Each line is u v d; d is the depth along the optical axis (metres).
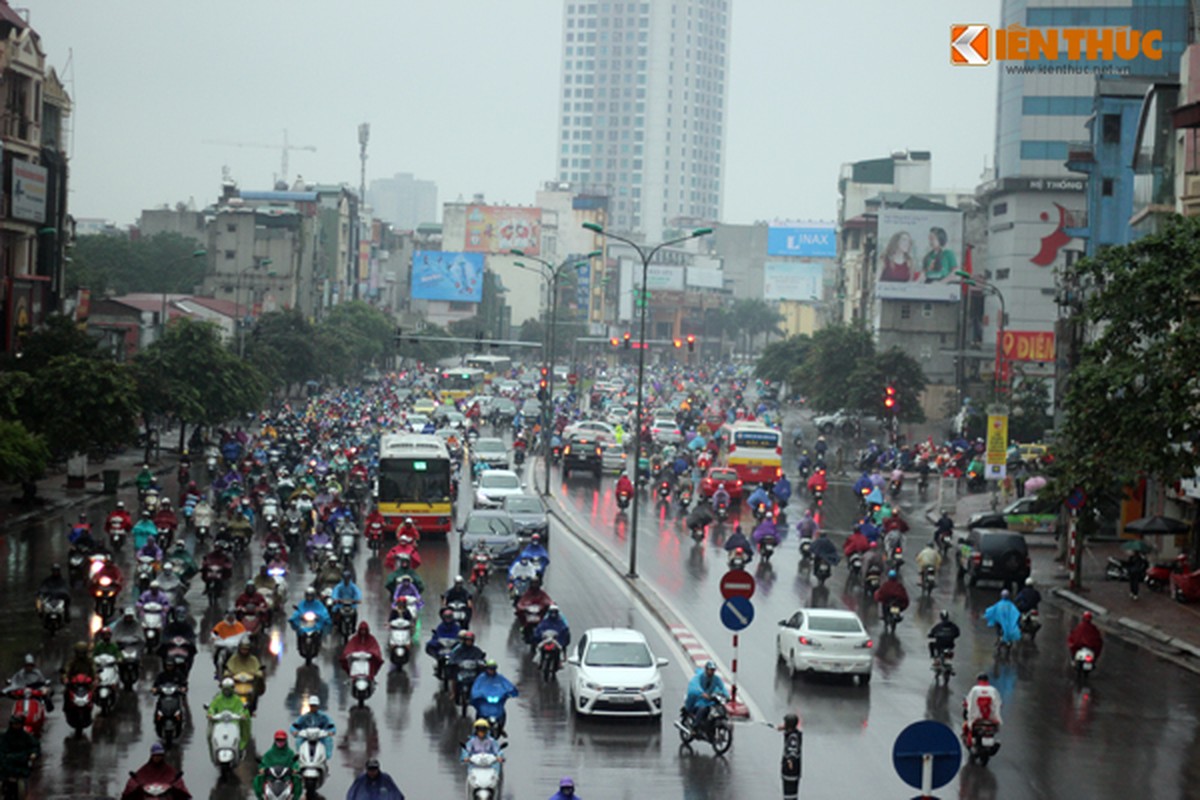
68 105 86.31
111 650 25.25
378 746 23.39
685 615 36.94
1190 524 48.09
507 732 24.75
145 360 78.62
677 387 165.50
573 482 75.38
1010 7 129.62
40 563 42.69
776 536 48.78
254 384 84.31
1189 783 22.67
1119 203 71.00
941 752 15.30
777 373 163.12
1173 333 36.94
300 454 72.06
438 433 85.88
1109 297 38.97
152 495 53.66
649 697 25.42
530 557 39.25
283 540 42.47
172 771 19.02
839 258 187.62
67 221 91.50
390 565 40.34
